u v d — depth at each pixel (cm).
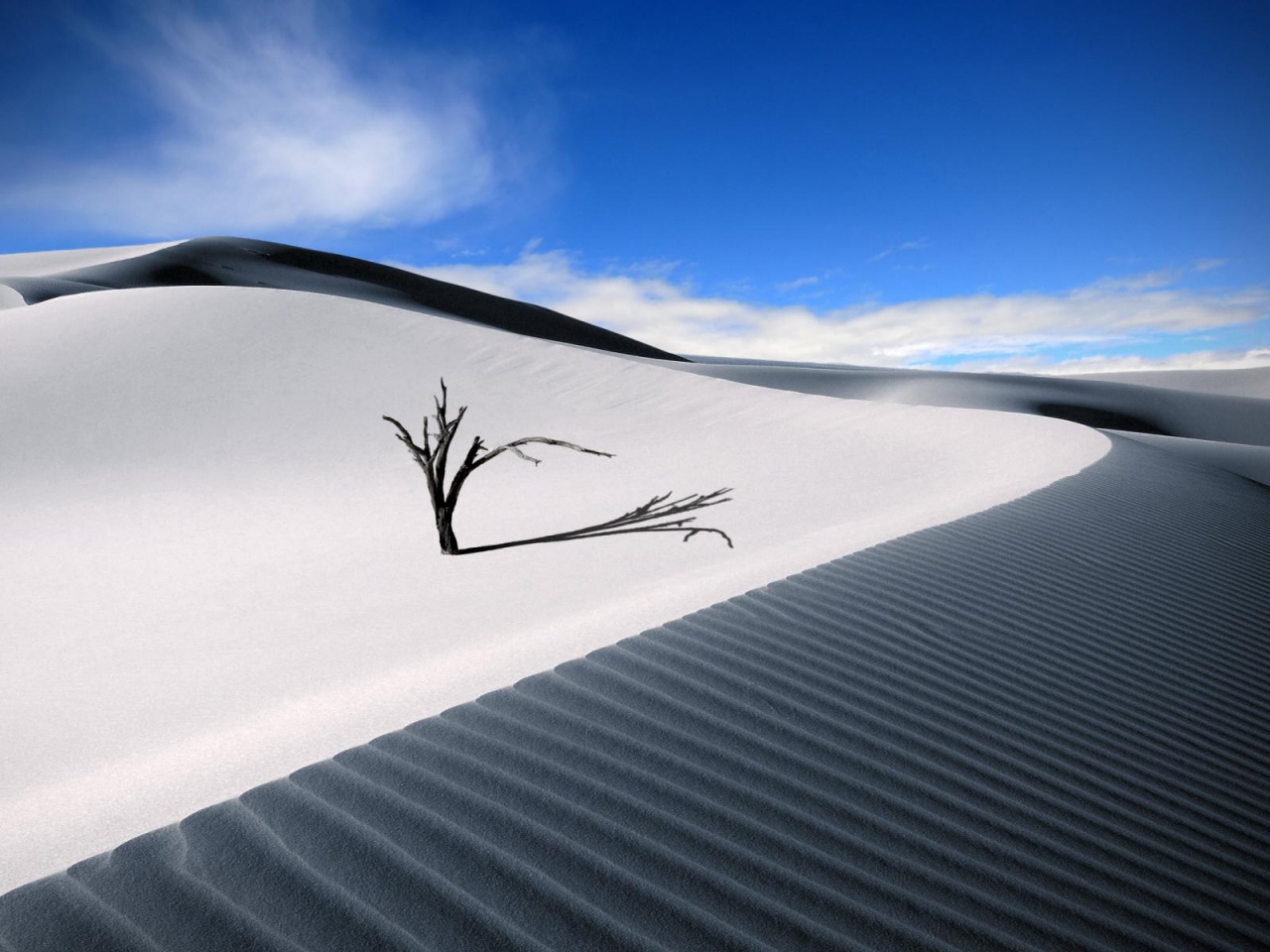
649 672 287
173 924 151
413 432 1439
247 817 188
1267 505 816
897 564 437
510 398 1597
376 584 709
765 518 849
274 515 1048
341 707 328
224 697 446
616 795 210
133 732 407
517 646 375
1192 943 189
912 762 249
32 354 1662
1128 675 341
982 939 177
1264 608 455
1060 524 561
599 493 1082
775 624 342
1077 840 222
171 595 724
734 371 5741
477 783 209
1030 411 5266
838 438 1281
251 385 1582
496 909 164
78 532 991
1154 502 686
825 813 215
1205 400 6309
